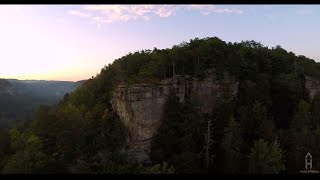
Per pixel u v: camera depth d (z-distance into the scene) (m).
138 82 114.62
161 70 120.69
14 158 91.75
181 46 137.75
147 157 107.50
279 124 129.12
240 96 126.19
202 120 113.62
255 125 116.12
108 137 111.25
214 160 106.81
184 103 117.56
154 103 112.56
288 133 116.12
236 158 101.56
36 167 86.62
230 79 124.62
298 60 163.12
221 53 129.25
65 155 97.50
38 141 95.88
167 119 112.31
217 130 116.25
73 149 101.31
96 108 125.69
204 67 125.12
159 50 138.75
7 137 118.81
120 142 111.00
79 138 105.31
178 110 114.56
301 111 123.75
